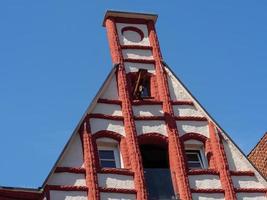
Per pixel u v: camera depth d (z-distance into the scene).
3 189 22.31
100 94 25.67
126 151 24.47
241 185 24.50
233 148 25.56
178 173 24.23
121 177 23.56
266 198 24.41
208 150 25.39
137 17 29.25
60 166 23.16
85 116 24.77
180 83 27.03
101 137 24.61
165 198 23.72
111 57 27.75
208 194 23.95
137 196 23.22
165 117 25.83
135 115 25.55
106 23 28.89
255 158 30.86
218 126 25.97
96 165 23.56
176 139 25.17
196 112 26.38
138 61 27.59
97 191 22.83
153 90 26.91
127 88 26.27
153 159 25.20
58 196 22.44
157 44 28.42
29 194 22.48
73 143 23.95
